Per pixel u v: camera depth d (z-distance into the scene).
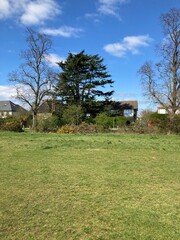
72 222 4.54
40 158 10.25
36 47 39.06
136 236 4.09
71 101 47.62
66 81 48.03
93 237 4.05
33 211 4.97
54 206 5.24
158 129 22.98
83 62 47.81
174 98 31.62
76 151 12.05
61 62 48.50
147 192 6.21
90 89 48.91
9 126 25.17
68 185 6.70
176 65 32.00
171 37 32.38
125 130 23.80
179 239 4.01
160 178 7.46
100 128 24.66
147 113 34.62
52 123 25.94
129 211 5.04
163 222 4.58
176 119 23.16
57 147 13.23
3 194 5.95
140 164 9.32
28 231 4.21
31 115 43.72
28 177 7.42
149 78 33.59
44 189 6.35
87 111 47.66
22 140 16.30
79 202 5.48
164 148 13.22
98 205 5.32
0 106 90.75
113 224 4.48
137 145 14.20
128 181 7.12
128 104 68.44
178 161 9.95
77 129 23.95
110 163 9.42
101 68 49.66
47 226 4.38
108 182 7.00
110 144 14.50
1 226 4.36
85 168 8.59
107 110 48.78
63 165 9.01
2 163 9.23
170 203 5.50
